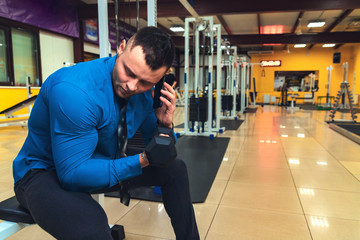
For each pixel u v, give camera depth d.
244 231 1.56
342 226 1.61
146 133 1.15
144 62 0.72
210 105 4.58
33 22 6.21
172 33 12.19
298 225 1.62
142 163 0.80
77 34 7.66
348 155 3.32
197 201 1.94
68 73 0.79
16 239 1.48
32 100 4.54
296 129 5.47
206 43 5.32
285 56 16.20
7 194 2.07
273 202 1.95
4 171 2.66
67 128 0.73
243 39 11.92
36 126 0.86
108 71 0.83
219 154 3.39
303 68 16.06
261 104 14.98
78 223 0.71
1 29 5.68
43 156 0.87
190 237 1.06
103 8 1.65
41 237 1.50
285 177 2.50
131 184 1.06
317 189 2.20
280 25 11.03
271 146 3.87
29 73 6.47
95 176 0.75
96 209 0.77
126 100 0.90
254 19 10.11
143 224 1.64
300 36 11.47
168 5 7.54
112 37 8.68
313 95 14.91
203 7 7.53
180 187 1.03
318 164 2.93
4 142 4.14
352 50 15.06
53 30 6.80
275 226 1.61
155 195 2.06
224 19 10.12
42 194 0.75
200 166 2.85
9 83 5.94
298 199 2.00
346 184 2.31
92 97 0.76
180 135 4.63
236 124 6.26
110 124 0.84
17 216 0.86
